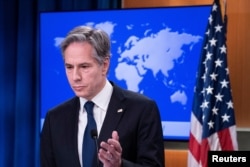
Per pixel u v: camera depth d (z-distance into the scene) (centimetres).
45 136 223
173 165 502
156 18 475
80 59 187
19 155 536
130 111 211
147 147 202
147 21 478
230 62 487
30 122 541
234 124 406
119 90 219
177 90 470
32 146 541
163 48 473
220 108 408
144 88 480
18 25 541
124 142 203
